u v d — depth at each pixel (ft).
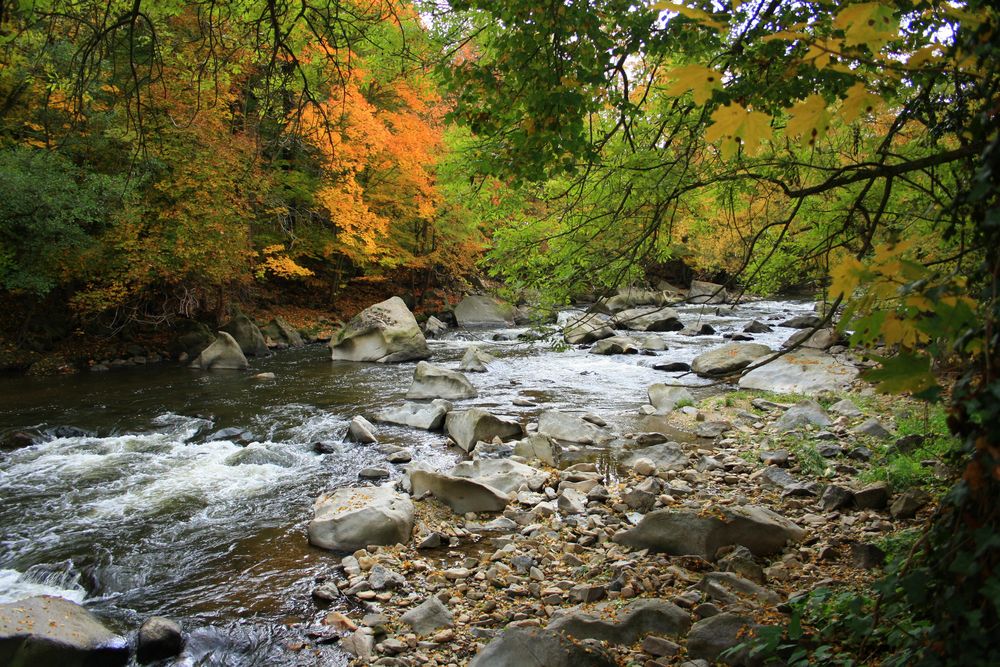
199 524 22.52
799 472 24.68
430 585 17.75
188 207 49.83
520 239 17.01
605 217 15.70
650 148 14.07
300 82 18.57
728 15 4.60
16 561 19.85
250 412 38.17
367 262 80.53
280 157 56.70
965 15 4.46
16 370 48.39
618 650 13.07
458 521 22.49
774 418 32.91
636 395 41.86
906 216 13.46
